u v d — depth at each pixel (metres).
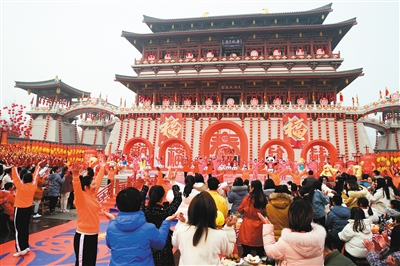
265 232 5.40
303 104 41.72
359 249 7.20
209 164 27.53
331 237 8.34
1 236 11.38
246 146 38.97
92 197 6.98
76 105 53.41
